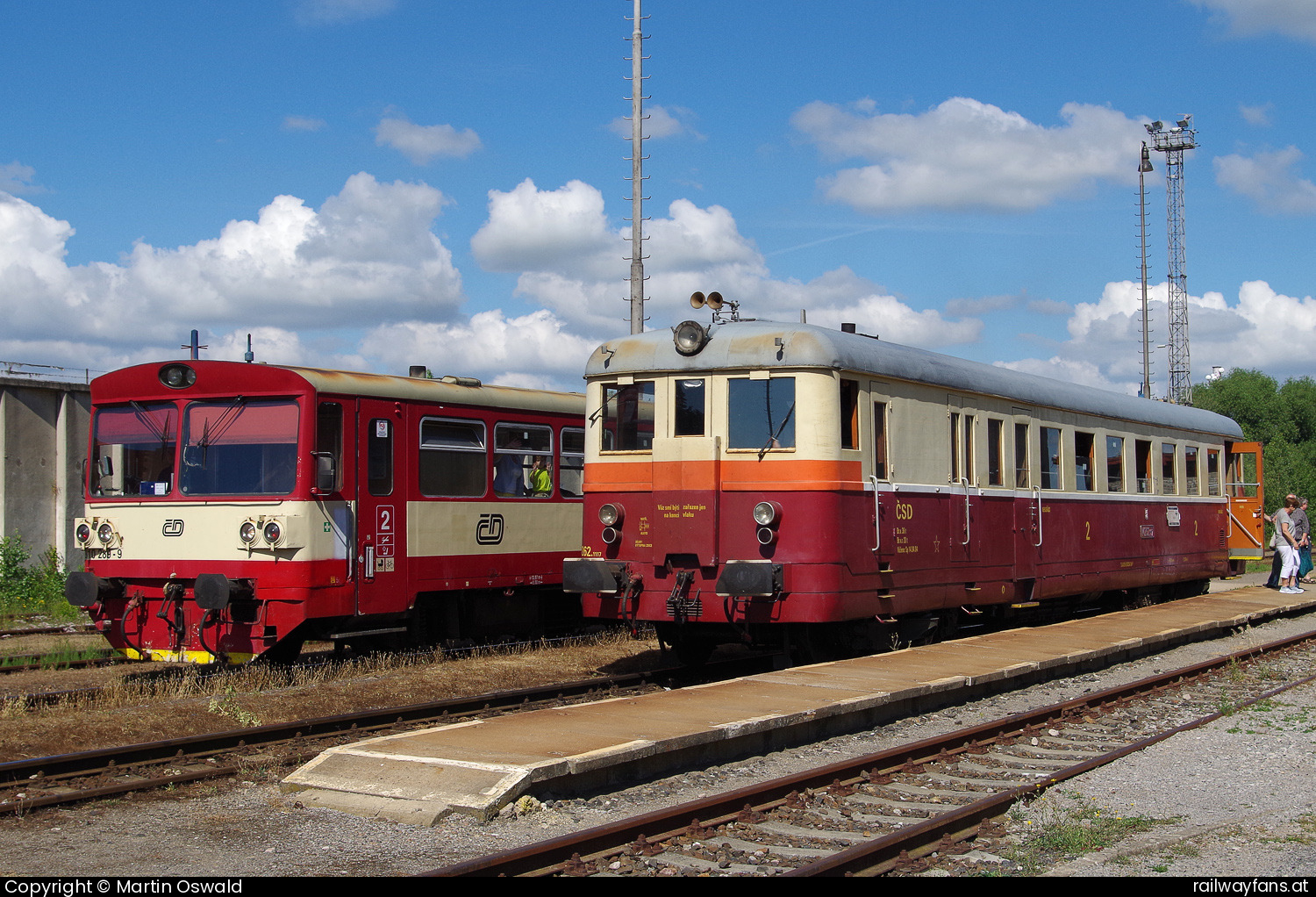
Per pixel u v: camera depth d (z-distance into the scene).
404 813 6.74
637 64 22.67
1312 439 67.88
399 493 13.50
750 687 10.15
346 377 12.99
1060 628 15.25
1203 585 22.33
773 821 6.96
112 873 5.85
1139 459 19.12
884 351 12.53
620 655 14.85
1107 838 6.58
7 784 7.65
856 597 11.66
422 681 12.20
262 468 12.48
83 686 12.12
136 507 12.98
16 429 20.59
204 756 8.62
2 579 19.80
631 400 12.38
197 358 12.90
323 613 12.39
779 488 11.45
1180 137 47.19
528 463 15.63
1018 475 15.20
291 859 6.07
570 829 6.64
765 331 11.77
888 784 7.94
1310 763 8.56
